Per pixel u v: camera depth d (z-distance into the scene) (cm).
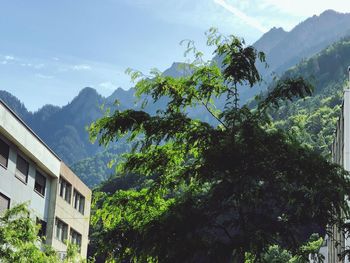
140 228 966
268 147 963
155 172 1066
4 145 3666
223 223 950
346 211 953
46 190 4531
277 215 964
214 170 966
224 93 1063
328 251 4281
